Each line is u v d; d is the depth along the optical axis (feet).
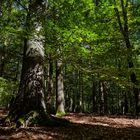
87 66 38.34
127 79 39.99
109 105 172.14
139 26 65.16
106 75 37.83
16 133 30.12
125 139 31.24
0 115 57.72
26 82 37.63
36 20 32.91
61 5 33.12
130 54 37.86
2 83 55.88
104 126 41.88
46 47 39.11
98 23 40.70
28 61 38.29
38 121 35.37
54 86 114.93
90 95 171.94
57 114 62.69
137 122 51.57
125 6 64.39
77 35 35.91
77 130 34.27
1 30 30.86
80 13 34.60
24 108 36.40
